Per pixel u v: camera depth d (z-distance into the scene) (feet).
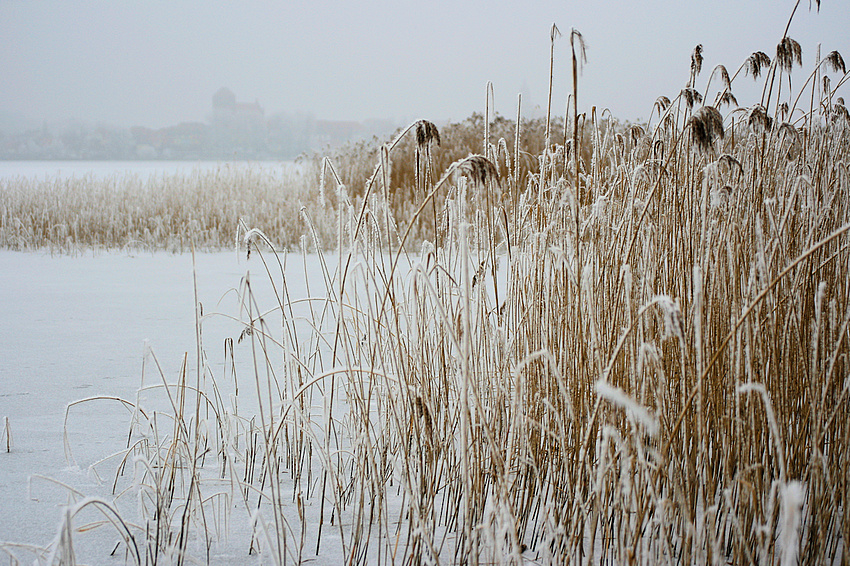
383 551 5.95
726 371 5.77
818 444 4.98
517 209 7.04
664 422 5.24
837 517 5.55
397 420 5.49
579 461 5.22
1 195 33.24
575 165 5.64
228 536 6.17
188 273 23.50
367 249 6.46
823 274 6.48
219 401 7.82
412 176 29.84
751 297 5.69
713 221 6.07
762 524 5.11
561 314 6.09
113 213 31.14
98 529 6.20
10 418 9.16
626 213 6.23
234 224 30.35
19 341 13.73
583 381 5.54
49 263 25.88
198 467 7.63
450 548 5.98
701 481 5.00
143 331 14.80
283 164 36.70
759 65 6.64
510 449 5.08
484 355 6.56
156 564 5.42
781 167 7.14
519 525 5.91
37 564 5.08
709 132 5.06
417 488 5.75
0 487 7.02
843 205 7.12
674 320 4.08
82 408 9.61
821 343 5.66
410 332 6.55
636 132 7.20
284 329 7.38
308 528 6.41
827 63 6.96
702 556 4.88
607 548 5.41
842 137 7.63
